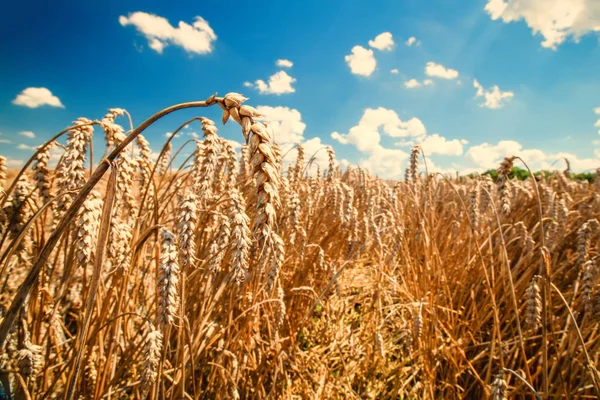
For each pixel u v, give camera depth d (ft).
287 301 12.64
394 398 11.09
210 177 8.53
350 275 17.70
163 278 5.73
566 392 9.36
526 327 12.42
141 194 10.13
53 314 7.07
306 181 16.55
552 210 14.47
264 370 10.79
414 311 12.46
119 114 7.75
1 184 7.13
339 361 12.67
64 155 6.15
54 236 4.07
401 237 14.33
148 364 6.09
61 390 8.71
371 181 20.94
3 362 6.93
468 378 12.10
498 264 15.38
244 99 3.73
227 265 9.30
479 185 15.23
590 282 9.18
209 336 9.37
